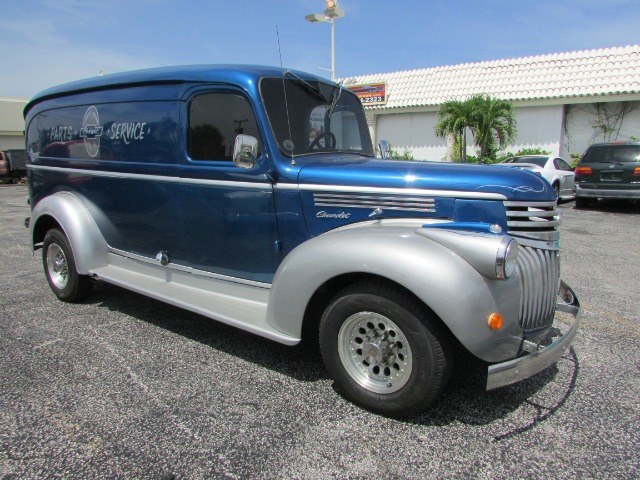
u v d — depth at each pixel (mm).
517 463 2539
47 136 5238
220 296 3896
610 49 18547
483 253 2623
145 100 4121
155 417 2947
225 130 3646
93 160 4645
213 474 2453
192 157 3848
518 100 19141
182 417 2949
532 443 2707
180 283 4207
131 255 4562
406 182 3111
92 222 4770
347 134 4246
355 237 2924
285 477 2432
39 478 2420
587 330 4312
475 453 2619
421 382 2746
